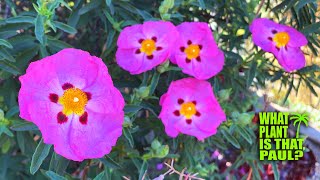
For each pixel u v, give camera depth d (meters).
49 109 0.19
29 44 0.26
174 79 0.30
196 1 0.30
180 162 0.33
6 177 0.32
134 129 0.25
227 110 0.29
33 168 0.20
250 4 0.33
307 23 0.33
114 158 0.27
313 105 0.55
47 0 0.23
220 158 0.44
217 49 0.27
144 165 0.26
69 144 0.19
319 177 0.50
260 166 0.32
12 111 0.24
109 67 0.31
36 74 0.18
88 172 0.30
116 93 0.19
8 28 0.26
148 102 0.29
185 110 0.26
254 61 0.31
